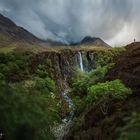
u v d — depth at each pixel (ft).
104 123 123.75
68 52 459.32
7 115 54.24
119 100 144.56
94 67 454.40
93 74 286.25
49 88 312.71
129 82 167.84
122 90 145.07
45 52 417.08
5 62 343.05
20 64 345.10
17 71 322.96
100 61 440.04
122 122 108.58
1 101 55.26
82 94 274.36
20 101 57.72
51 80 338.13
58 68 406.82
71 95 301.02
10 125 53.62
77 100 253.24
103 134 113.80
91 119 147.54
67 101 293.84
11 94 58.44
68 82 395.96
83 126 149.38
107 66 284.82
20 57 365.61
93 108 159.12
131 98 141.59
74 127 164.55
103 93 148.87
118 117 117.91
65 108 262.88
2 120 53.98
